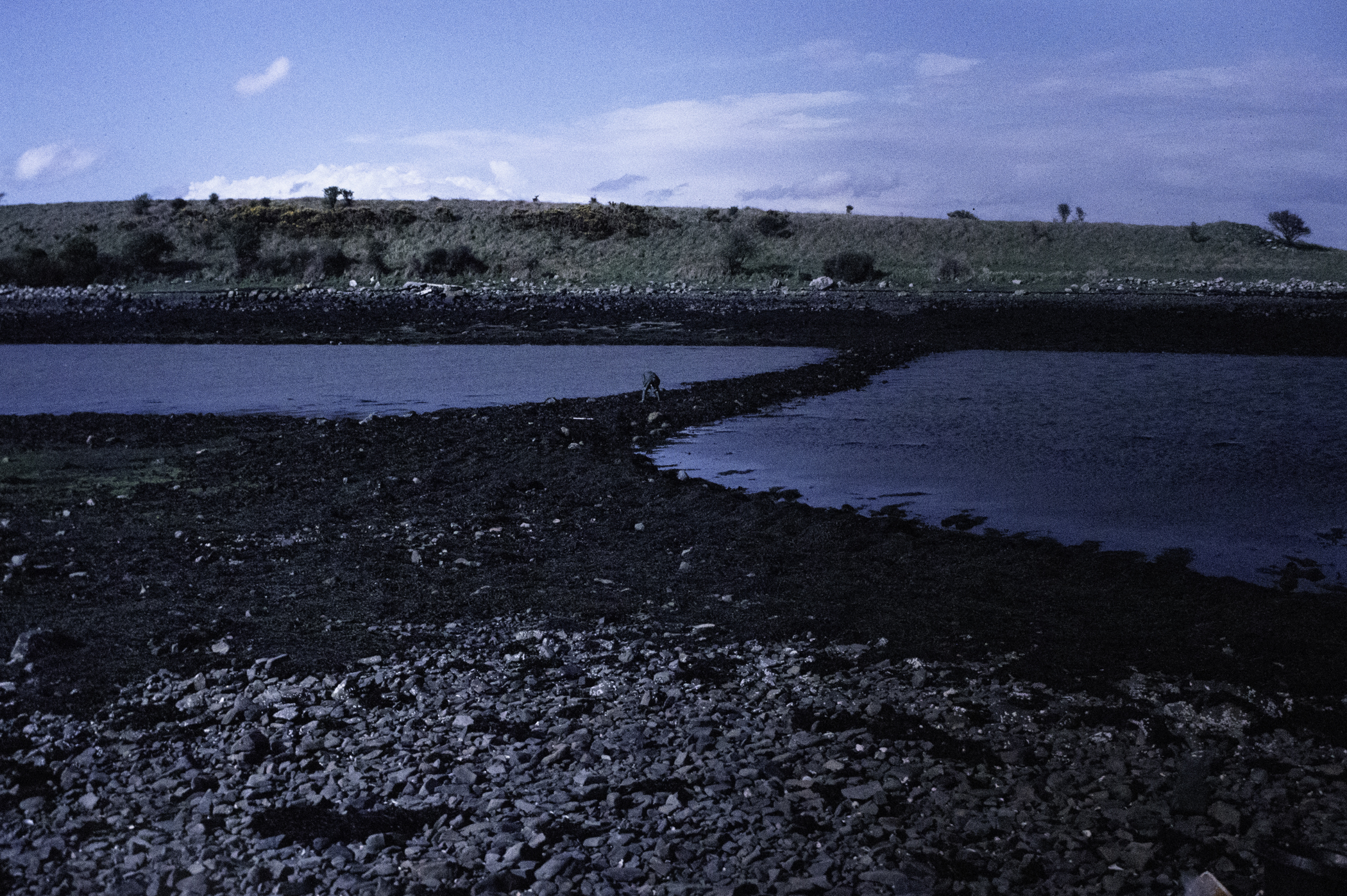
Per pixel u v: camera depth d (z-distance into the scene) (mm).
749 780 5828
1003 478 15242
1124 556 10672
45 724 6582
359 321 48156
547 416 20719
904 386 26828
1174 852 5066
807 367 30250
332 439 18078
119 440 18250
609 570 10305
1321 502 13633
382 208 88312
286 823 5285
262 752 6160
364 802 5531
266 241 79750
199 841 5090
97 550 10875
